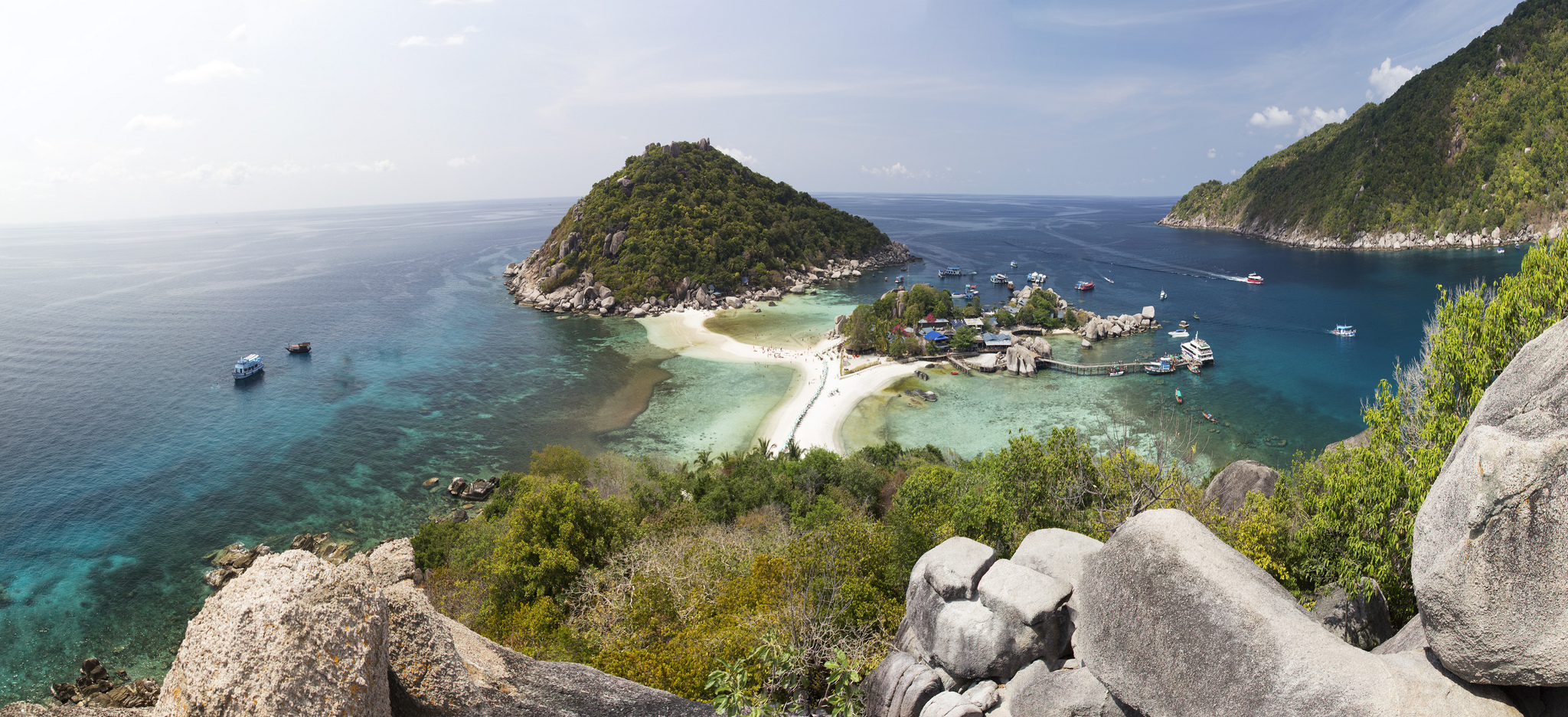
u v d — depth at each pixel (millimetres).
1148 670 9828
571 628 26641
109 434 79500
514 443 78000
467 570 36719
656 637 24734
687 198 189250
